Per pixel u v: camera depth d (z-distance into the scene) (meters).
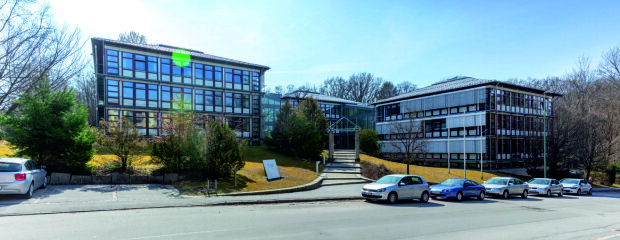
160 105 34.31
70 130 18.28
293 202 16.41
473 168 41.44
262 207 14.34
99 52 33.00
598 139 41.84
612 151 42.19
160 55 34.72
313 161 33.44
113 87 31.95
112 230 8.95
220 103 38.25
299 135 33.53
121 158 20.03
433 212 14.42
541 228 11.48
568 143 42.91
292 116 34.41
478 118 41.28
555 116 47.72
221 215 11.80
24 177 13.42
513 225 11.88
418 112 44.94
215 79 38.19
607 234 10.74
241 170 23.70
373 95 85.75
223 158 20.38
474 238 9.32
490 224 11.87
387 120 52.66
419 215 13.38
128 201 13.94
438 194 19.80
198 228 9.45
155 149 20.02
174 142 20.03
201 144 20.33
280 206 14.85
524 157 44.16
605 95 51.53
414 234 9.53
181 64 35.94
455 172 37.00
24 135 17.36
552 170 40.66
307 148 33.53
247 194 17.78
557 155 41.88
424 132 42.38
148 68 34.00
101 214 11.44
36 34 20.80
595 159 43.03
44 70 21.05
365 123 57.19
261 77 41.84
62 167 18.17
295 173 26.08
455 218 12.92
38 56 21.34
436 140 45.53
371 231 9.74
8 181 13.05
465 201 19.92
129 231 8.87
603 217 15.04
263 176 23.28
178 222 10.25
